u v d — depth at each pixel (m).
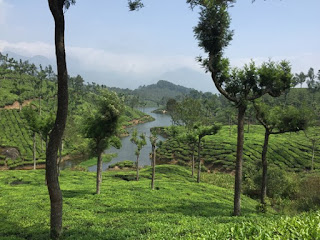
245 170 48.62
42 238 13.75
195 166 75.19
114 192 31.23
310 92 161.50
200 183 46.72
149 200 27.91
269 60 24.44
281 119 30.59
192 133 53.91
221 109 179.38
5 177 43.81
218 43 21.48
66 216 19.59
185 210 24.06
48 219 18.39
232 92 24.11
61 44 12.17
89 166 78.25
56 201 12.78
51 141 12.38
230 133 106.81
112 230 14.84
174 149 91.62
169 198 29.75
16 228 16.27
